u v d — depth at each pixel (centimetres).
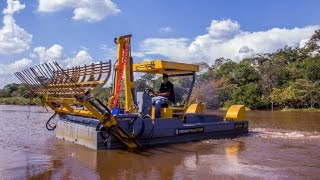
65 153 917
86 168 752
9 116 2314
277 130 1538
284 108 4719
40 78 1102
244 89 4934
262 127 1697
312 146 1066
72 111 1089
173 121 1114
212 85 4931
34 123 1767
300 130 1546
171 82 1284
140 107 1068
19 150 953
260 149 1009
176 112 1180
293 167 771
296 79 4997
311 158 873
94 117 1031
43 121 1891
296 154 930
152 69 1197
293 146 1068
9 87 5278
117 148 1004
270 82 5125
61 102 1031
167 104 1152
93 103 925
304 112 3781
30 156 870
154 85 1264
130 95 1097
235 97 4903
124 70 1099
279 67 5272
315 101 4588
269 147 1048
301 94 4572
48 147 1008
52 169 735
